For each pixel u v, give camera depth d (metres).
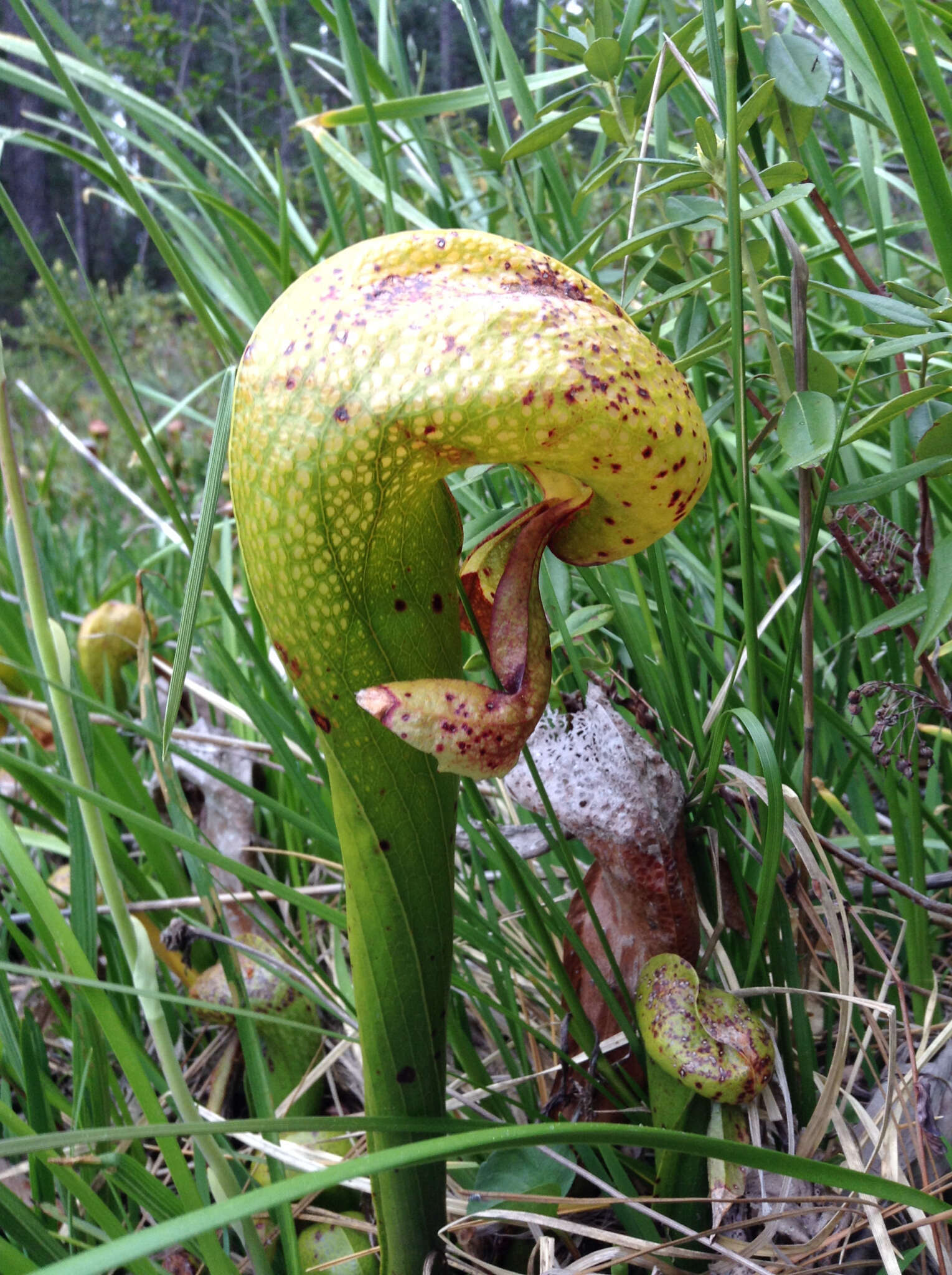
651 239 0.28
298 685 0.20
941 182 0.22
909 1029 0.27
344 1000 0.34
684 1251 0.25
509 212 0.43
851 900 0.32
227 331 0.37
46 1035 0.38
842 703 0.37
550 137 0.32
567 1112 0.29
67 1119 0.32
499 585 0.20
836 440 0.25
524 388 0.17
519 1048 0.31
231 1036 0.34
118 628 0.48
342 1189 0.29
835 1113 0.27
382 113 0.40
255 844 0.44
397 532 0.19
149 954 0.24
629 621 0.33
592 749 0.27
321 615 0.19
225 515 0.69
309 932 0.40
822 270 0.43
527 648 0.20
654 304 0.29
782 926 0.28
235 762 0.45
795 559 0.41
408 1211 0.23
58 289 0.27
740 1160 0.20
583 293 0.18
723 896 0.29
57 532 0.88
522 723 0.19
